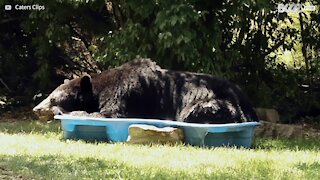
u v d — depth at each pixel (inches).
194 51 427.8
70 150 310.0
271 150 343.0
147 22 444.1
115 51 441.7
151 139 339.3
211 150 323.9
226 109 354.0
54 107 384.2
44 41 507.8
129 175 246.5
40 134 380.2
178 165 273.3
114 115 367.2
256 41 491.8
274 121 462.0
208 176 249.3
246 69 499.2
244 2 427.5
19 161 272.1
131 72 379.2
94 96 382.0
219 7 451.8
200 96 360.2
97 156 291.9
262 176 251.6
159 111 370.0
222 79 372.5
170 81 373.7
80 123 351.9
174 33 414.9
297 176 253.1
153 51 439.2
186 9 412.8
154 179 241.6
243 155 307.3
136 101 371.9
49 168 257.9
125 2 442.3
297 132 418.0
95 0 444.8
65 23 505.0
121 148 320.5
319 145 379.2
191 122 353.1
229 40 481.1
